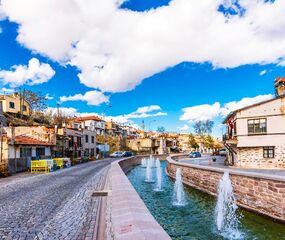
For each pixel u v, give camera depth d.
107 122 93.44
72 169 27.78
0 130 24.27
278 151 28.06
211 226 11.59
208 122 102.38
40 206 9.06
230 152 35.97
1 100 49.72
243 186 14.41
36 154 30.34
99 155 55.34
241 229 11.12
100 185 14.04
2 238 5.73
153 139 87.75
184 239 10.14
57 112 65.88
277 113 28.27
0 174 20.73
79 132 50.34
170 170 30.81
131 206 4.38
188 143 107.44
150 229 2.93
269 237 10.11
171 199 17.61
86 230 6.06
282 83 32.44
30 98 60.34
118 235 2.83
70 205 9.05
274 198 11.95
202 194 19.27
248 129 29.83
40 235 5.84
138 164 52.44
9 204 9.55
